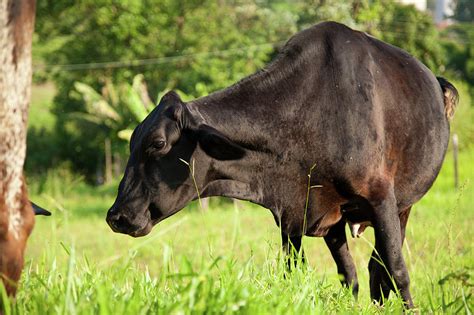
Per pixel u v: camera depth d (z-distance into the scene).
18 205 4.46
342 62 7.10
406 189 7.57
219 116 6.80
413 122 7.46
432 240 11.96
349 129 6.95
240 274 5.65
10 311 4.28
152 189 6.59
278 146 6.93
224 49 43.38
